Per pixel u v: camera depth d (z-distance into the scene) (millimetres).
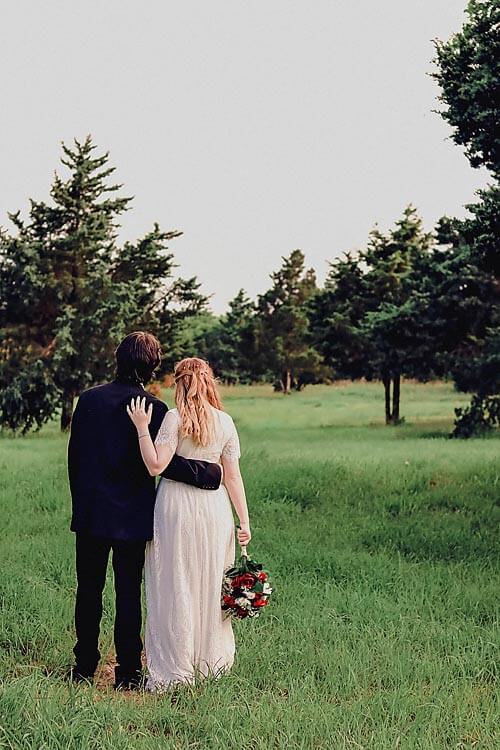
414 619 6551
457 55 13172
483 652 5711
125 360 5574
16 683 4871
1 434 38969
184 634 5270
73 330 38469
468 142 13328
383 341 36281
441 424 39906
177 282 42969
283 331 70562
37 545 9180
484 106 12984
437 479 14938
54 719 4449
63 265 40531
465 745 4410
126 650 5375
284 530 10594
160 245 42094
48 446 26609
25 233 40656
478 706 4922
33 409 38938
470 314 33531
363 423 41812
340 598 7078
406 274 37406
